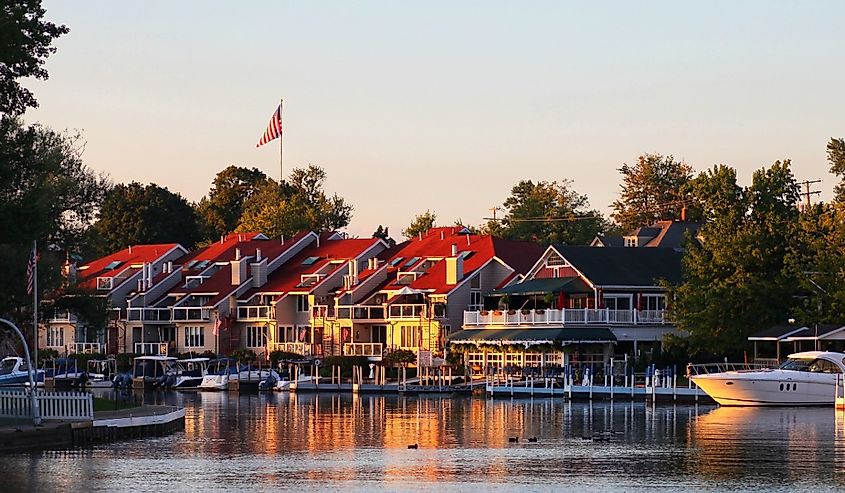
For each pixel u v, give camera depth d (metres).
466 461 100.88
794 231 179.75
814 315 171.88
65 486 86.69
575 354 197.38
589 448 110.38
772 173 183.25
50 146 155.75
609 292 199.75
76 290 161.75
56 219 156.00
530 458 102.88
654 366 174.25
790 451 106.88
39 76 118.00
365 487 86.88
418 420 143.00
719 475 92.44
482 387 196.00
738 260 178.38
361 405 173.25
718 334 176.75
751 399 158.25
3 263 147.25
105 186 162.12
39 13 118.69
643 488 86.44
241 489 85.94
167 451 106.88
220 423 139.50
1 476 90.75
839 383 157.12
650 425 133.25
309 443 115.31
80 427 109.94
